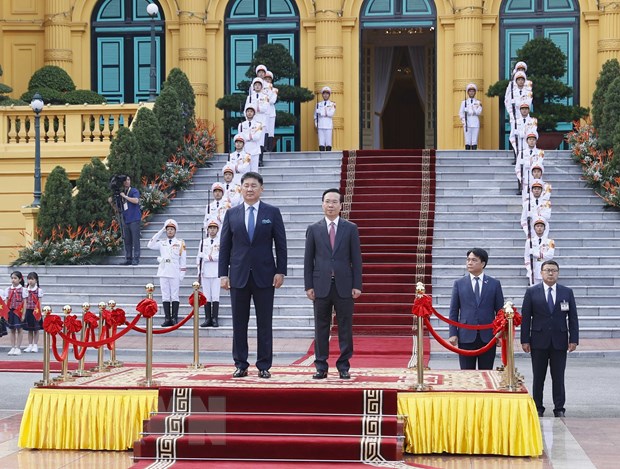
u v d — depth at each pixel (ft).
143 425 44.73
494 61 121.80
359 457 43.01
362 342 75.25
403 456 44.19
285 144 123.44
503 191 98.99
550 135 110.93
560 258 88.22
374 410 44.57
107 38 126.82
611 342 76.43
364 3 123.13
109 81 126.82
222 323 82.58
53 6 125.18
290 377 49.24
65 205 95.20
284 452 43.21
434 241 91.20
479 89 120.57
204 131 111.24
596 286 83.41
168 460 43.60
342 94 122.72
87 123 107.14
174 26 125.18
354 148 122.83
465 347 51.55
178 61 124.98
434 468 42.14
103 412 46.16
